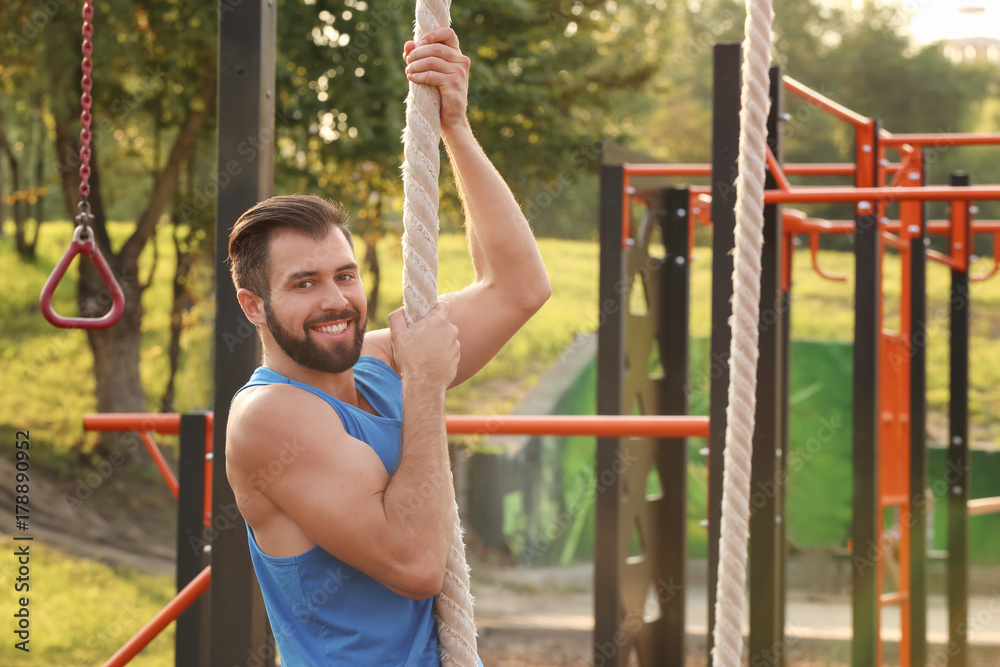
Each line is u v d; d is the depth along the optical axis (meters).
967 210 5.45
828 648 6.89
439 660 1.44
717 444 3.09
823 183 21.88
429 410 1.36
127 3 8.19
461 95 1.52
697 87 23.92
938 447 9.48
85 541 9.05
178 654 2.76
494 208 1.62
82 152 2.26
